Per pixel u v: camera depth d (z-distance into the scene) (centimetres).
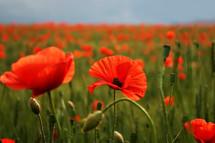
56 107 61
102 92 95
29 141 62
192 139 39
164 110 37
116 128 53
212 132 39
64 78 35
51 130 41
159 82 38
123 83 40
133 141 45
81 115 73
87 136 56
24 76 33
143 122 69
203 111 53
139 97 39
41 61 34
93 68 41
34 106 39
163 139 50
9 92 89
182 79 91
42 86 34
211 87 69
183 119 41
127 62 40
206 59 131
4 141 41
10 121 79
